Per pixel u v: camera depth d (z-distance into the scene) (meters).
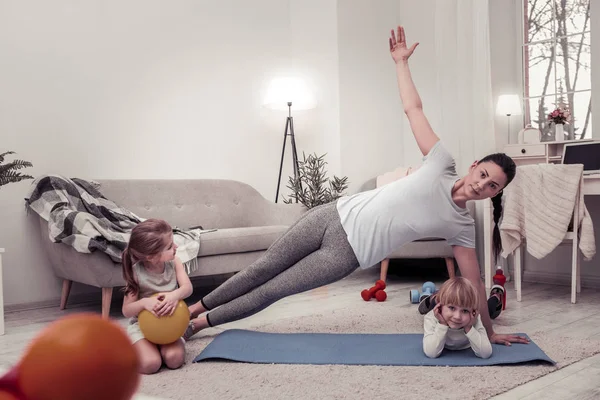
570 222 3.48
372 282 4.35
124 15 4.09
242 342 2.34
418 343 2.31
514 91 4.66
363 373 1.92
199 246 3.43
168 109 4.32
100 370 0.20
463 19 4.51
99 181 3.76
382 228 2.25
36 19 3.64
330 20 4.75
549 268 4.25
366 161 4.89
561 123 4.22
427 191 2.21
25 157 3.58
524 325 2.74
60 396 0.20
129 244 2.08
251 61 4.84
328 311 3.12
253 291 2.42
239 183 4.49
